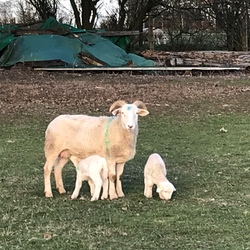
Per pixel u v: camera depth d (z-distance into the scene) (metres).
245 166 9.91
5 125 14.63
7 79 22.94
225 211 7.11
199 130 13.88
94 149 7.74
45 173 7.98
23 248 5.87
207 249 5.77
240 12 36.75
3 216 6.98
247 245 5.89
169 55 29.28
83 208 7.28
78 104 17.72
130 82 22.48
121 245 5.91
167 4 37.94
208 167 9.91
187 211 7.09
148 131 13.77
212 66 26.53
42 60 26.09
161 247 5.85
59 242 6.02
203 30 38.03
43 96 18.98
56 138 7.85
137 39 37.12
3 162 10.43
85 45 27.50
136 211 7.13
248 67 26.20
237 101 18.11
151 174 7.77
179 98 18.62
